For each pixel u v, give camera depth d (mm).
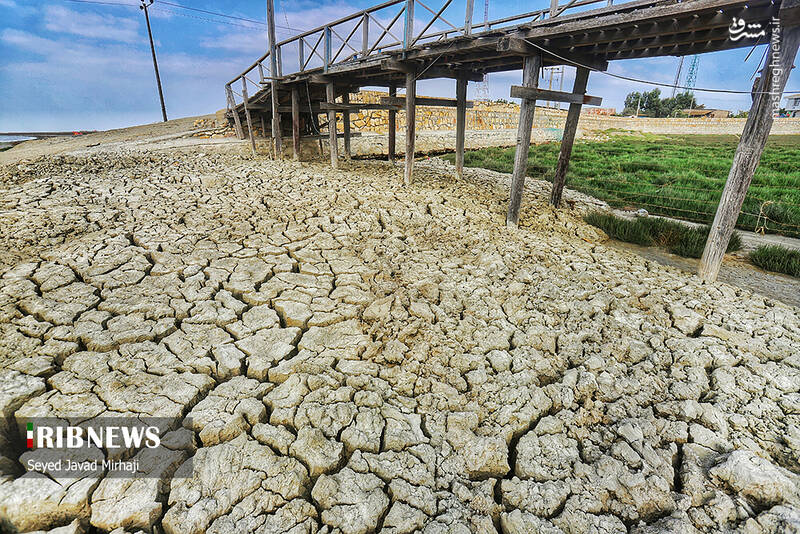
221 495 2215
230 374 3139
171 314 3727
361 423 2713
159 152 11789
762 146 4371
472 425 2758
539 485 2350
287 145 13914
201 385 2930
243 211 6543
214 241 5348
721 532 2109
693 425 2766
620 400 3021
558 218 7781
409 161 8789
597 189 10859
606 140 30281
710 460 2537
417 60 7738
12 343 3133
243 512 2141
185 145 13414
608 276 5016
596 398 3055
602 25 4844
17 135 25828
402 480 2365
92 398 2727
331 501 2223
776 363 3436
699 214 8766
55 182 7398
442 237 6074
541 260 5465
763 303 4516
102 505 2117
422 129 22094
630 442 2646
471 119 25141
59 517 2104
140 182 7832
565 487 2338
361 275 4746
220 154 12297
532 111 6270
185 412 2766
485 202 8242
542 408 2918
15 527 2076
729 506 2213
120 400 2738
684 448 2611
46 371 2908
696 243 6590
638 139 31094
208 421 2637
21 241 4848
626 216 8750
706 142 28094
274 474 2338
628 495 2303
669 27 4656
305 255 5137
